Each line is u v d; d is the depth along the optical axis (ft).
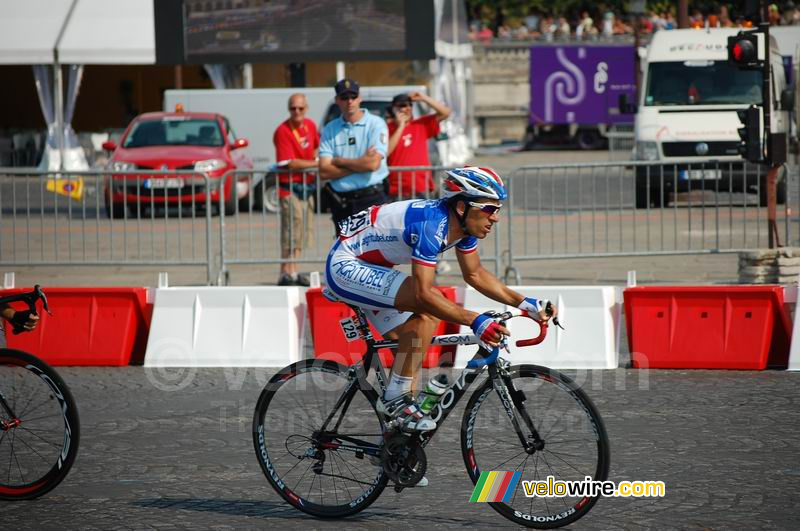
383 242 33.65
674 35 132.57
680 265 86.43
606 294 55.06
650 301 55.06
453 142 204.13
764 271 70.69
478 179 32.37
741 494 35.45
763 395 48.75
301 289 58.54
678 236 99.66
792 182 109.91
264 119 141.79
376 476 34.06
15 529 33.42
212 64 160.76
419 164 76.89
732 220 85.40
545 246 97.09
